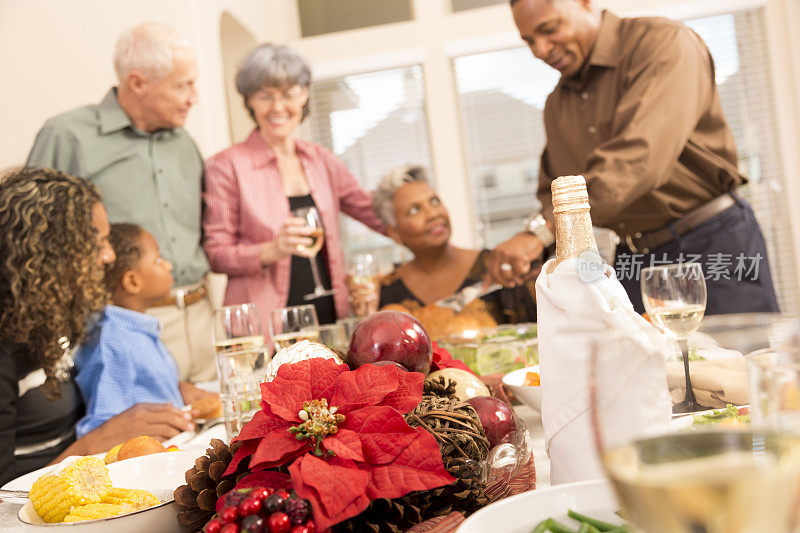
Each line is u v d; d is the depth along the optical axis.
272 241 2.50
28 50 2.93
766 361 0.34
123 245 1.86
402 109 4.52
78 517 0.62
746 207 2.11
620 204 1.96
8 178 1.48
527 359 1.19
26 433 1.41
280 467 0.51
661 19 2.05
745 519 0.28
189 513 0.56
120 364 1.64
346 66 4.49
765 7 4.08
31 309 1.39
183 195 2.52
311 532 0.45
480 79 4.46
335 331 1.38
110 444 1.20
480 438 0.55
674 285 0.86
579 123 2.31
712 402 0.45
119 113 2.43
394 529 0.47
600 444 0.32
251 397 0.99
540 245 1.99
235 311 1.11
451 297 1.98
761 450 0.29
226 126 3.45
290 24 4.55
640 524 0.31
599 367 0.33
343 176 2.79
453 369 0.75
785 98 4.08
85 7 2.95
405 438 0.50
